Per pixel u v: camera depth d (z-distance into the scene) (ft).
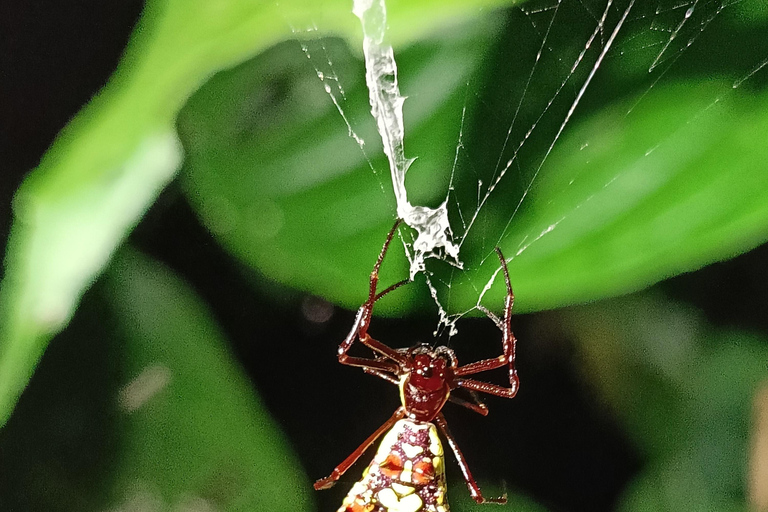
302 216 0.34
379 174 0.35
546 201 0.34
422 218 0.35
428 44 0.35
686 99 0.34
